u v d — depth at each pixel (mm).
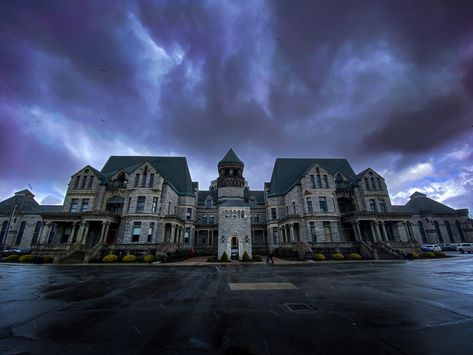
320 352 4809
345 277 15859
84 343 5336
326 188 41312
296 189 42594
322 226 38531
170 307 8484
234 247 35312
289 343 5258
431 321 6648
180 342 5363
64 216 35562
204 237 52125
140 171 38969
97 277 16766
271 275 17359
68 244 33219
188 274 18344
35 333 5953
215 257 34969
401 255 32531
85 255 30047
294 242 37969
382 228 37656
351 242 36250
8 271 20500
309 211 39969
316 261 30594
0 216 54375
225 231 35812
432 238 56844
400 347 4980
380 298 9594
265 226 52312
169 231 40062
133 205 36844
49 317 7324
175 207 44344
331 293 10695
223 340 5461
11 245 52500
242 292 11117
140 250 33250
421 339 5383
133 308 8367
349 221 38750
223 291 11398
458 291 10867
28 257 31125
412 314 7324
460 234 57750
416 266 22547
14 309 8266
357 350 4875
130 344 5277
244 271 20219
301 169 50781
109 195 39406
